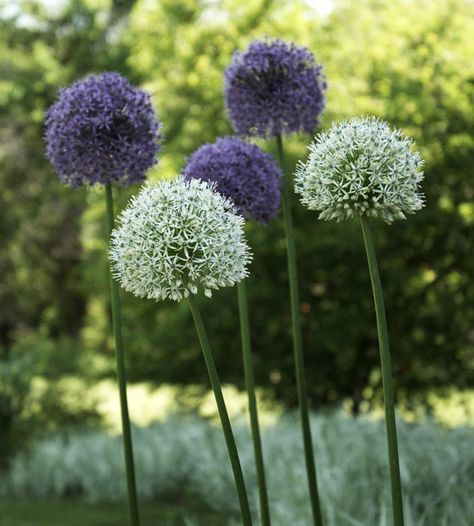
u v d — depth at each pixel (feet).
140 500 28.27
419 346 37.52
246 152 13.52
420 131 36.27
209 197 9.27
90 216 44.19
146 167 12.81
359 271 36.81
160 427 35.70
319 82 14.44
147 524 24.63
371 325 37.42
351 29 41.04
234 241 9.20
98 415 38.88
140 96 12.65
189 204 9.10
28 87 77.00
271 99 14.05
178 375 40.55
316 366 38.78
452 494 17.57
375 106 36.35
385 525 16.48
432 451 20.10
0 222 76.07
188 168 13.38
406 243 37.14
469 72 36.47
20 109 79.25
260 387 38.99
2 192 78.69
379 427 23.73
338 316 36.63
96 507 27.66
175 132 43.86
